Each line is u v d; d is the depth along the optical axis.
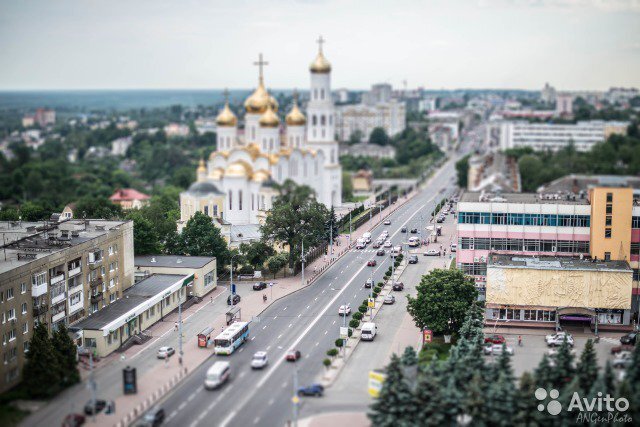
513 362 167.75
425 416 130.88
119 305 193.75
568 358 143.88
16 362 162.50
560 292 192.88
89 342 177.12
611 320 192.75
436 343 178.75
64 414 146.88
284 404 149.25
